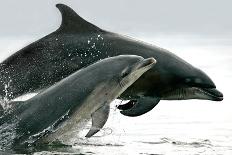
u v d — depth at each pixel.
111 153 29.44
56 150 29.42
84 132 33.75
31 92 33.12
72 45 33.16
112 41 33.34
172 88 34.47
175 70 34.25
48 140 30.09
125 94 33.84
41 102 30.19
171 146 31.53
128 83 31.11
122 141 32.59
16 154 28.39
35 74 33.00
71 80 30.50
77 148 30.20
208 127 37.88
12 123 30.11
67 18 33.41
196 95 35.16
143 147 31.12
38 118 29.88
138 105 33.25
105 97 30.70
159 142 32.59
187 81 34.44
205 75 35.03
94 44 33.19
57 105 29.94
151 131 36.19
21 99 33.31
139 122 39.66
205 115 42.81
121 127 37.47
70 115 29.91
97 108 30.58
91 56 33.00
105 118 30.27
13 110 30.50
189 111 44.66
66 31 33.47
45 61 33.03
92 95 30.27
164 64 34.03
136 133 35.41
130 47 33.44
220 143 32.50
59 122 29.70
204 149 30.83
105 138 33.25
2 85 32.84
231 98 51.34
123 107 33.75
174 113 43.81
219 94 35.12
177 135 34.94
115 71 30.69
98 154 29.03
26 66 32.97
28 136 29.73
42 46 33.22
